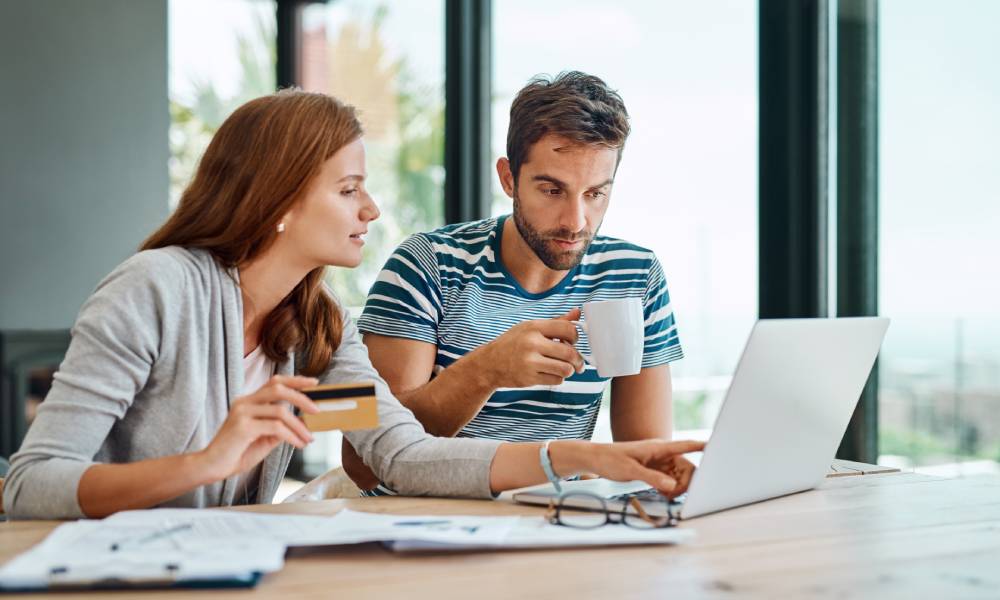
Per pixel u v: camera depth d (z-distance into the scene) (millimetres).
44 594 833
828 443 1361
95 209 4324
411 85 4070
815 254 2445
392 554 984
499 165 1782
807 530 1106
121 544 924
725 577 905
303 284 1450
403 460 1344
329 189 1342
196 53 4645
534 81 1699
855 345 1293
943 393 2174
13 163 4160
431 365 1795
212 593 840
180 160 4613
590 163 1621
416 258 1802
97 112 4320
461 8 3766
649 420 1859
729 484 1181
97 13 4309
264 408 1097
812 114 2441
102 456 1278
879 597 851
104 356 1196
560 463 1251
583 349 1808
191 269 1309
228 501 1371
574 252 1684
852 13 2371
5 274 4145
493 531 1024
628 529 1067
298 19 4734
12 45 4148
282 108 1340
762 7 2496
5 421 4145
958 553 1008
